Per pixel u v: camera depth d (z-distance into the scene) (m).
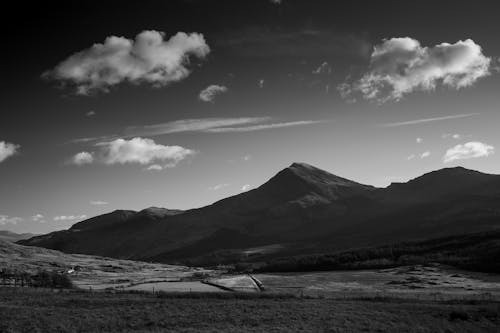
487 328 52.03
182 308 61.31
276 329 48.69
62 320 54.19
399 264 191.50
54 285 120.81
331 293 98.50
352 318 54.31
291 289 118.38
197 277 186.38
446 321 54.12
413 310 60.31
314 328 49.34
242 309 60.28
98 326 51.97
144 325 52.41
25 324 52.22
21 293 81.31
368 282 140.50
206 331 47.91
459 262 177.50
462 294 97.38
